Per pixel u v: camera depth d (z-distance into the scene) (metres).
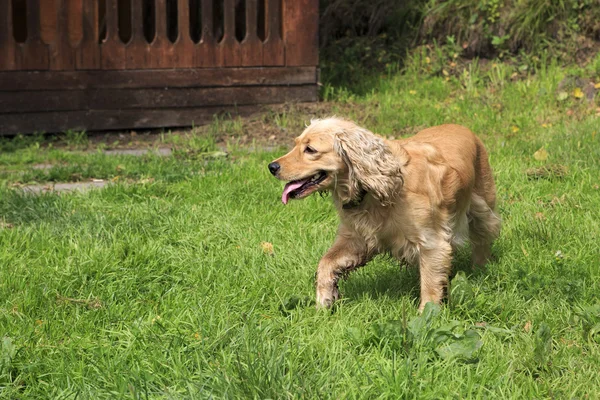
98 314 4.20
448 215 4.48
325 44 13.23
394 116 10.18
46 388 3.45
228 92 10.74
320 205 6.38
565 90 10.26
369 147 4.18
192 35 12.48
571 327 3.97
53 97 10.02
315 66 11.05
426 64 11.88
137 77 10.35
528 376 3.45
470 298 4.27
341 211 4.41
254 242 5.58
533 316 4.06
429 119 9.95
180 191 7.09
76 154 9.12
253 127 10.34
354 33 13.35
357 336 3.81
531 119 9.50
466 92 10.95
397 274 4.92
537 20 11.48
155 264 5.01
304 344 3.70
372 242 4.38
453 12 12.23
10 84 9.81
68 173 8.08
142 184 7.21
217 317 4.10
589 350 3.72
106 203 6.70
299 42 10.91
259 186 7.09
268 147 9.51
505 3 11.88
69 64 10.04
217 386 3.25
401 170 4.22
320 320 4.10
